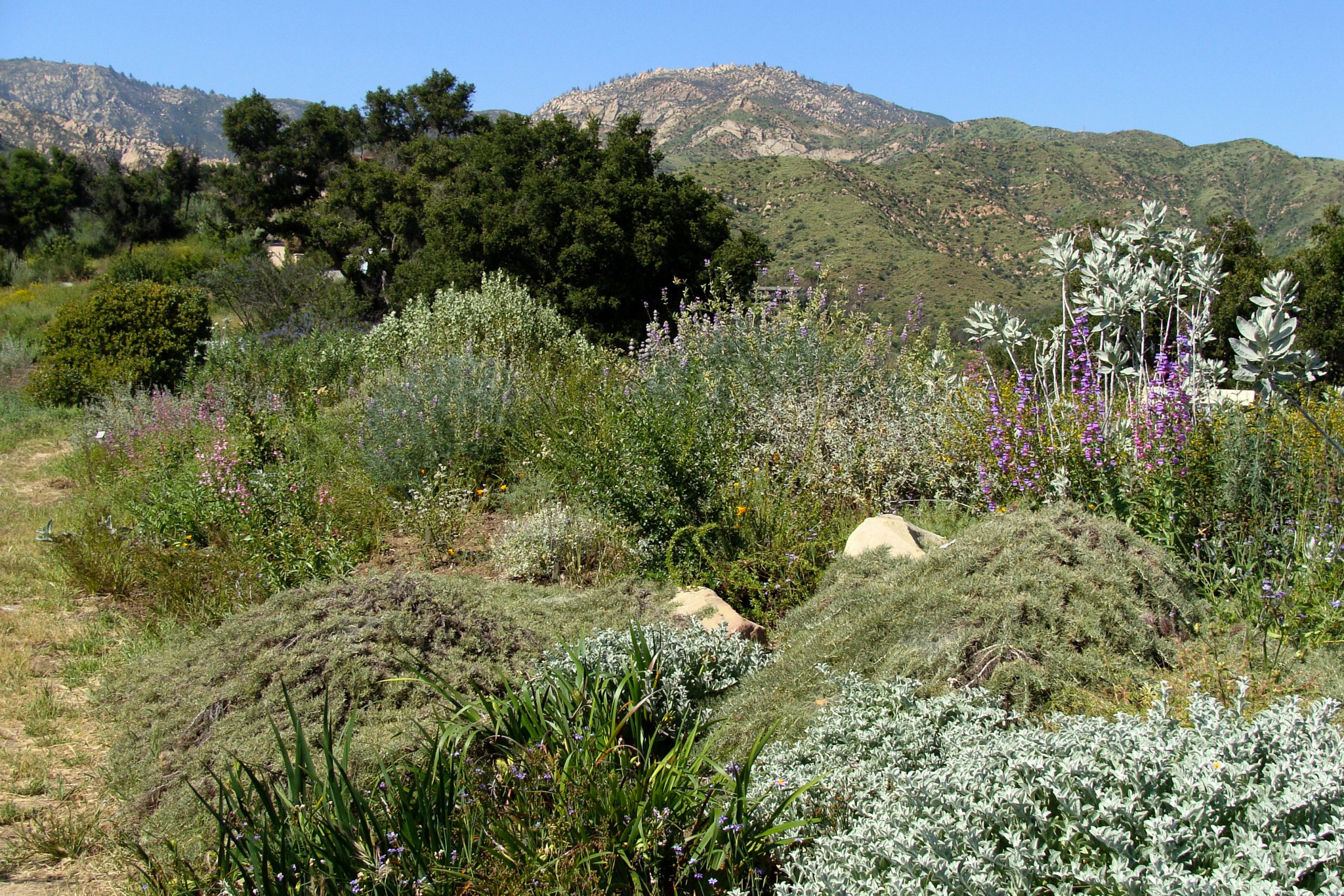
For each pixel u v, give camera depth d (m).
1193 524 4.79
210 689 3.96
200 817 3.22
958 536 4.63
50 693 4.49
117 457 9.43
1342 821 2.06
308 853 2.61
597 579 5.87
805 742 3.29
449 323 11.91
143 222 46.19
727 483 6.22
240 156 33.59
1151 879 1.99
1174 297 5.41
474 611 4.39
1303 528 4.37
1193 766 2.29
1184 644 3.75
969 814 2.34
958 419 6.30
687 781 2.94
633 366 9.36
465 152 24.86
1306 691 3.23
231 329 20.47
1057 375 6.07
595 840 2.64
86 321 14.05
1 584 6.09
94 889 3.03
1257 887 1.91
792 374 7.82
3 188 46.59
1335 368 14.78
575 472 6.73
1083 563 4.02
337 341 14.09
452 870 2.56
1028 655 3.57
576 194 16.20
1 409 13.19
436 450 8.09
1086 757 2.39
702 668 4.23
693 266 16.72
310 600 4.38
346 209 26.50
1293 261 19.19
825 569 5.64
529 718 3.27
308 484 7.04
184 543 6.38
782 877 2.74
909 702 3.30
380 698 3.79
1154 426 4.99
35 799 3.58
